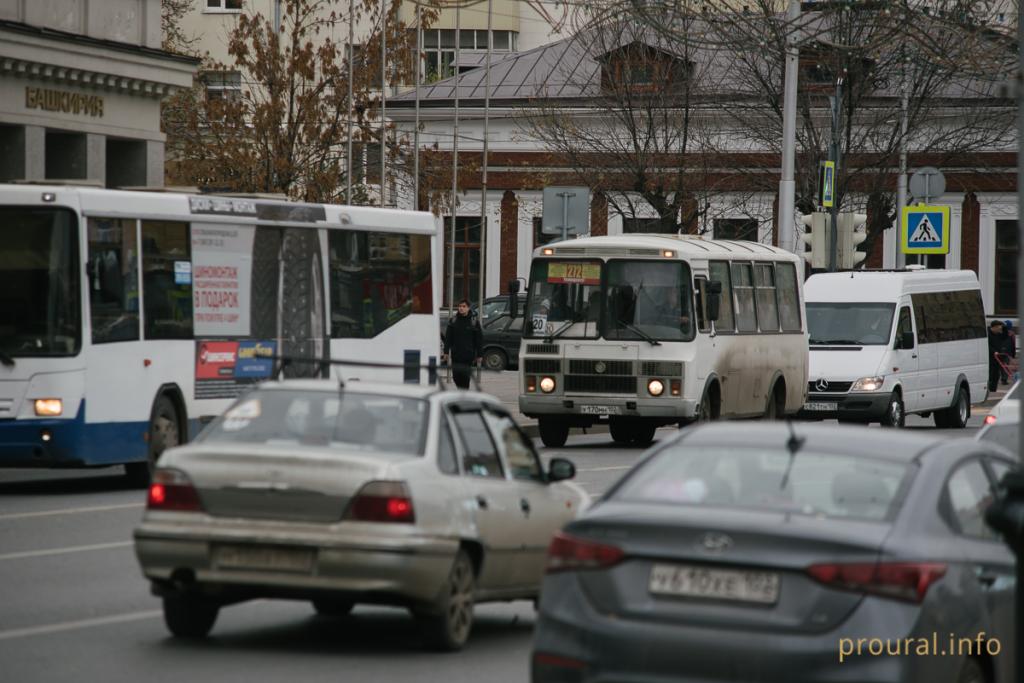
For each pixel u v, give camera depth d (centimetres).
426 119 19275
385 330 7619
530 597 3541
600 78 15588
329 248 7244
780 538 2200
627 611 2238
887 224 14988
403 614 3734
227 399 6600
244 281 6706
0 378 5831
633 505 2347
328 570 3048
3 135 11006
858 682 2147
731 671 2170
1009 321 18000
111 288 6006
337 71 16550
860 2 5675
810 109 14488
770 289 9350
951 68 5728
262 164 16338
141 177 12531
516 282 8681
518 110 18525
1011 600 2488
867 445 2481
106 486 6481
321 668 3044
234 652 3191
